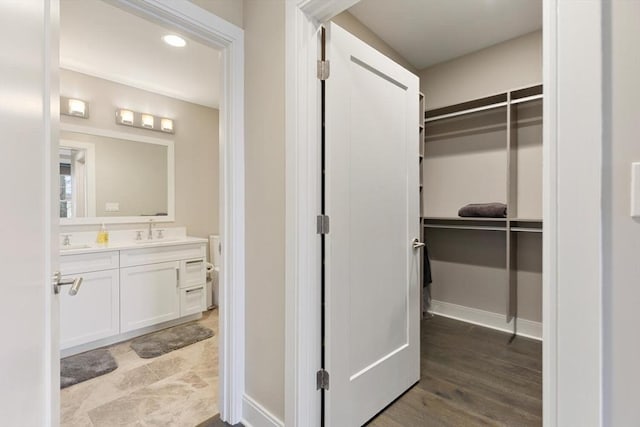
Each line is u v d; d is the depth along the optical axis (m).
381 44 2.69
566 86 0.73
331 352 1.44
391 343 1.81
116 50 2.59
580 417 0.72
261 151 1.58
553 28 0.74
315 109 1.41
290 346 1.41
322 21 1.43
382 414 1.72
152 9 1.35
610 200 0.69
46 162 0.82
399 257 1.87
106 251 2.61
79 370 2.22
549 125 0.75
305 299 1.39
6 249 0.54
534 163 2.66
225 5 1.59
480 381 2.03
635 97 0.67
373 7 2.23
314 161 1.41
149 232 3.39
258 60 1.58
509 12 2.30
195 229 3.80
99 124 3.07
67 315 2.42
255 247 1.62
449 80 3.09
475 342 2.61
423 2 2.18
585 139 0.71
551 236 0.75
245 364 1.69
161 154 3.51
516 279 2.79
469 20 2.40
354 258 1.56
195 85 3.28
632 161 0.68
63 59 2.73
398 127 1.85
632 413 0.68
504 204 2.70
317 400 1.44
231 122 1.64
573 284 0.73
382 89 1.73
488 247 2.97
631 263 0.68
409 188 1.94
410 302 1.96
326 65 1.42
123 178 3.22
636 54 0.67
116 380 2.10
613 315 0.70
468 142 3.04
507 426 1.63
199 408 1.81
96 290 2.56
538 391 1.92
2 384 0.52
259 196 1.59
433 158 3.27
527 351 2.44
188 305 3.19
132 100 3.28
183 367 2.29
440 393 1.91
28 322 0.68
